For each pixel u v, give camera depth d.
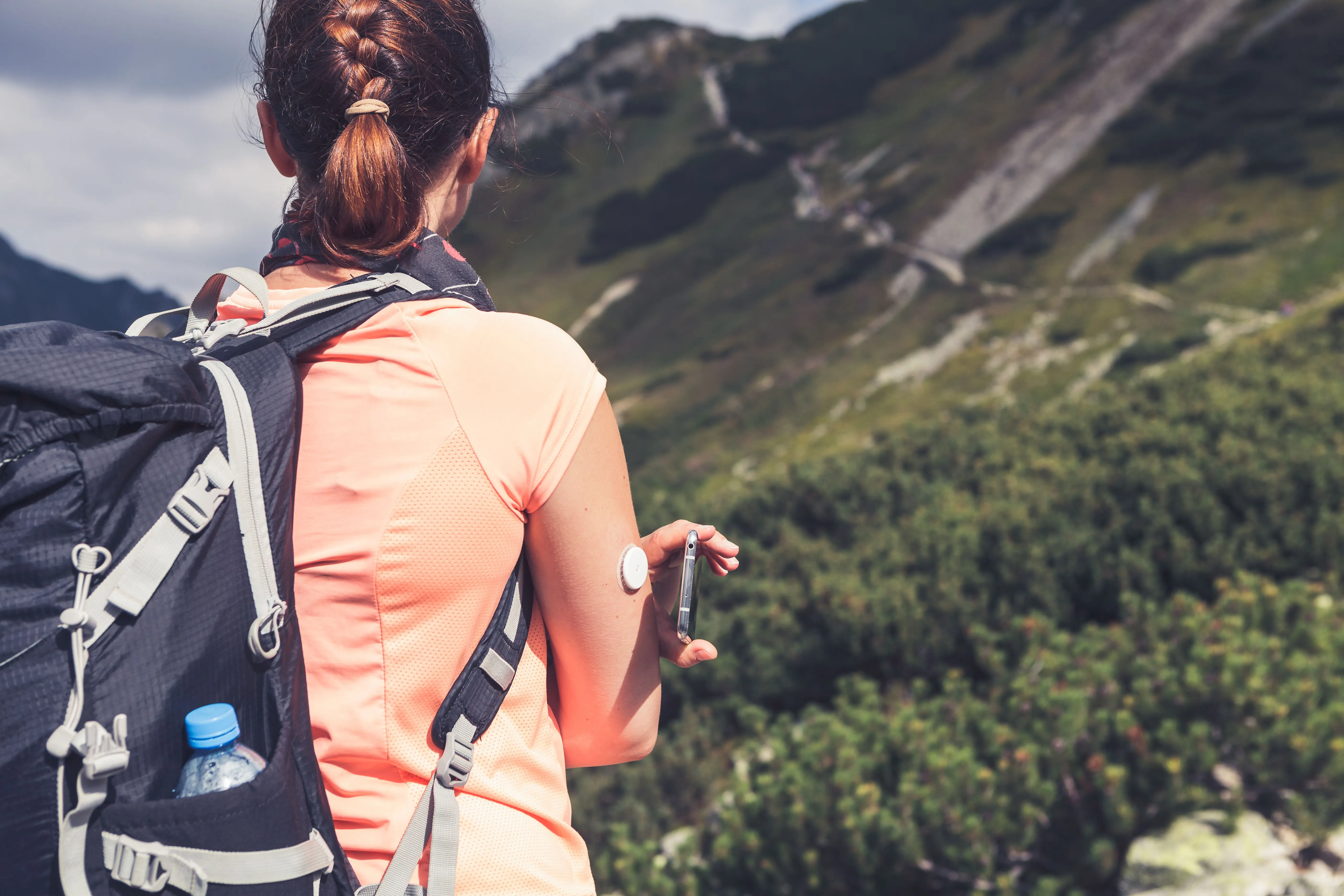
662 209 134.12
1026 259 93.19
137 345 0.90
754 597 9.04
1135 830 4.28
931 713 5.40
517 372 1.01
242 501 0.88
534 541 1.04
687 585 1.13
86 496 0.80
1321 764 3.95
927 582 7.78
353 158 1.00
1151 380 13.95
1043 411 14.12
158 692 0.82
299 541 0.98
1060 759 4.35
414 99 1.07
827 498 10.82
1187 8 118.44
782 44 157.38
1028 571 7.39
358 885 0.96
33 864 0.77
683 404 91.81
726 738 8.51
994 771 4.58
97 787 0.78
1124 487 7.85
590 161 150.00
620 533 1.05
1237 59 105.75
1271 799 4.25
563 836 1.07
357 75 1.04
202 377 0.91
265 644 0.88
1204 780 4.37
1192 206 89.00
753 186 133.38
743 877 4.74
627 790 7.50
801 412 82.56
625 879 4.94
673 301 116.38
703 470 76.56
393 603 0.97
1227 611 5.18
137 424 0.84
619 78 162.75
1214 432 9.51
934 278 98.25
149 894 0.80
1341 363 14.12
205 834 0.81
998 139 115.00
